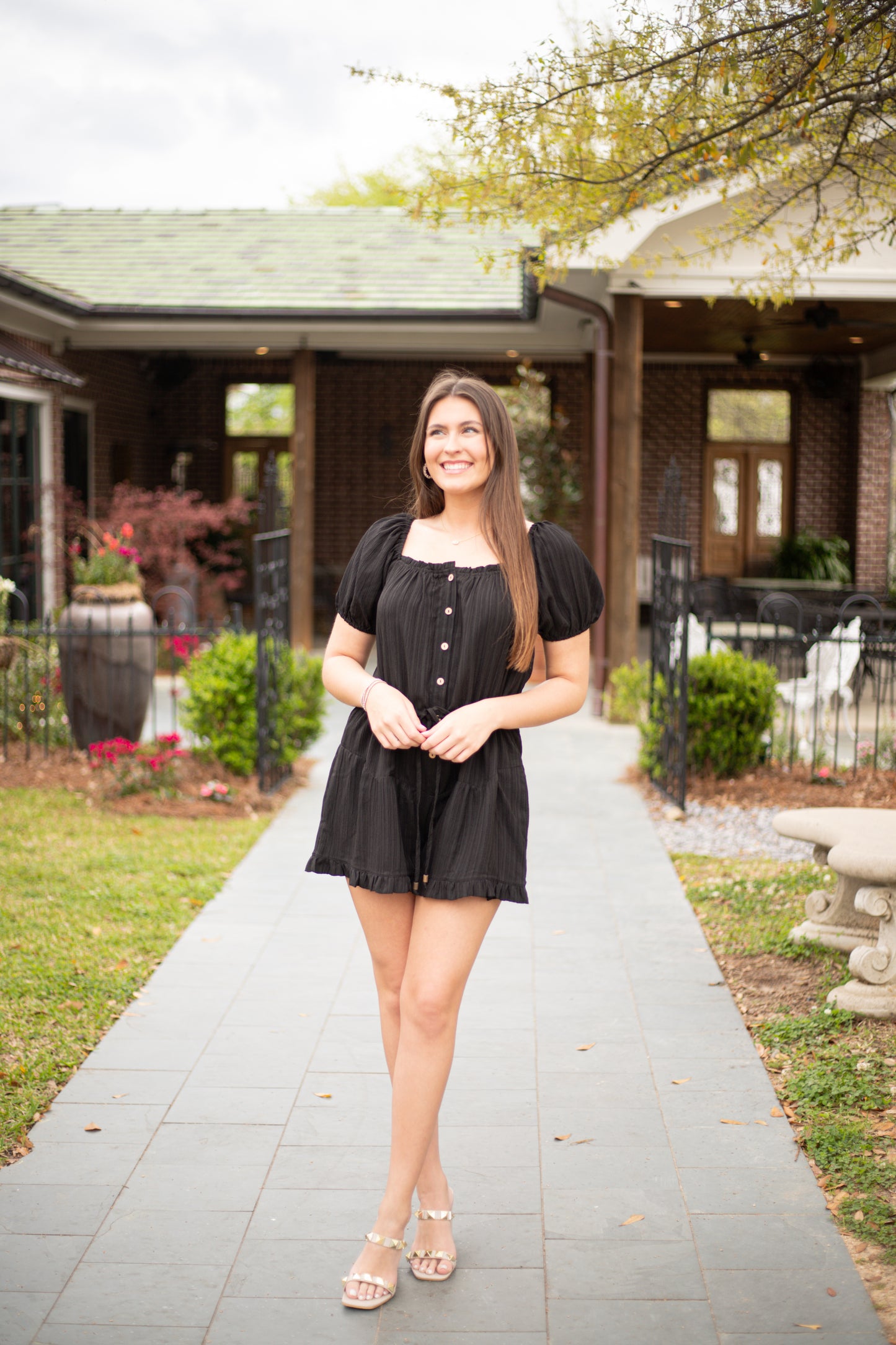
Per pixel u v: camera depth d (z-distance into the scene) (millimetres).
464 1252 2654
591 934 4828
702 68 4465
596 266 5887
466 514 2520
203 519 12906
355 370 16375
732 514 16406
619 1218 2783
